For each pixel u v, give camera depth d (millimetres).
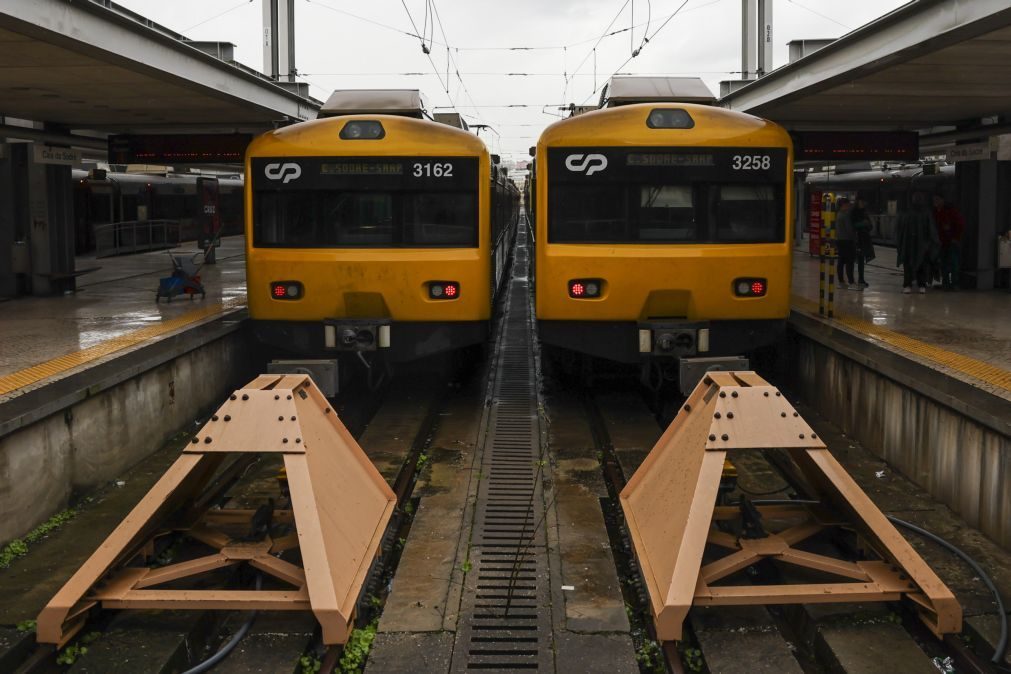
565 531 6750
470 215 10039
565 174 9586
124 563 5582
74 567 6137
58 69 10562
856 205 15367
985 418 6398
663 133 9508
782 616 5672
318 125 10062
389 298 9984
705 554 6383
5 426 6352
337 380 9398
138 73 10875
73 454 7461
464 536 6656
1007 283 15258
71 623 4984
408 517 7246
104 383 7934
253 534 5816
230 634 5344
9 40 8859
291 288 10039
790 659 4945
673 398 11375
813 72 12023
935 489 7348
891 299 13914
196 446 5398
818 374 10570
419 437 9609
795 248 27312
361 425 10234
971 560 5949
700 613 5441
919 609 5082
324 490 5418
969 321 11422
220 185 37000
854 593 5055
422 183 9984
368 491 6207
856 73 10945
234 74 13195
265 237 10094
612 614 5422
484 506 7316
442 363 12727
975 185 15203
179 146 17844
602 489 7750
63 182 15367
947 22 8492
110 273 20344
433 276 9961
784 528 6762
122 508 7453
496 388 12141
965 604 5367
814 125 17719
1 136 15234
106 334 10844
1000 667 4711
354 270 9938
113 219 28266
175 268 14375
